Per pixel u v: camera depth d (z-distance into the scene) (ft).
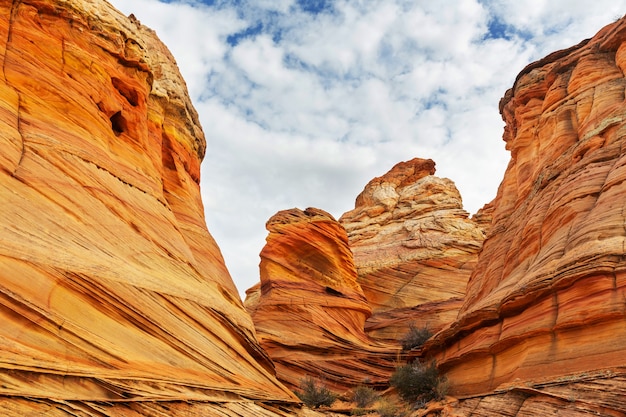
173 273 43.60
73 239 33.42
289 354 100.68
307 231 124.57
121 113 51.80
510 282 64.54
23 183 32.81
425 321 141.08
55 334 26.73
